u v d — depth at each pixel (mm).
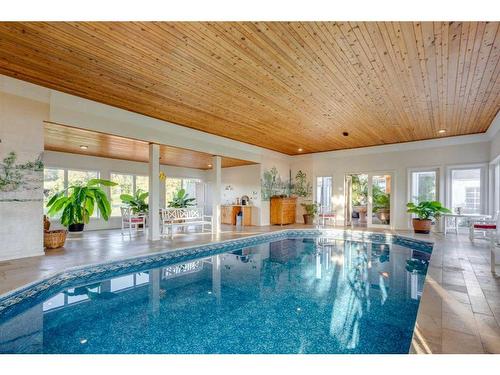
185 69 3867
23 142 4324
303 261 5191
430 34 3014
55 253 4848
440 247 5543
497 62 3570
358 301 3139
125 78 4148
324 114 5785
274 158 10406
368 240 7602
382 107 5348
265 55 3494
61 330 2500
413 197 8570
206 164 10820
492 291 3000
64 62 3682
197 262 5133
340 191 9953
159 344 2254
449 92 4602
